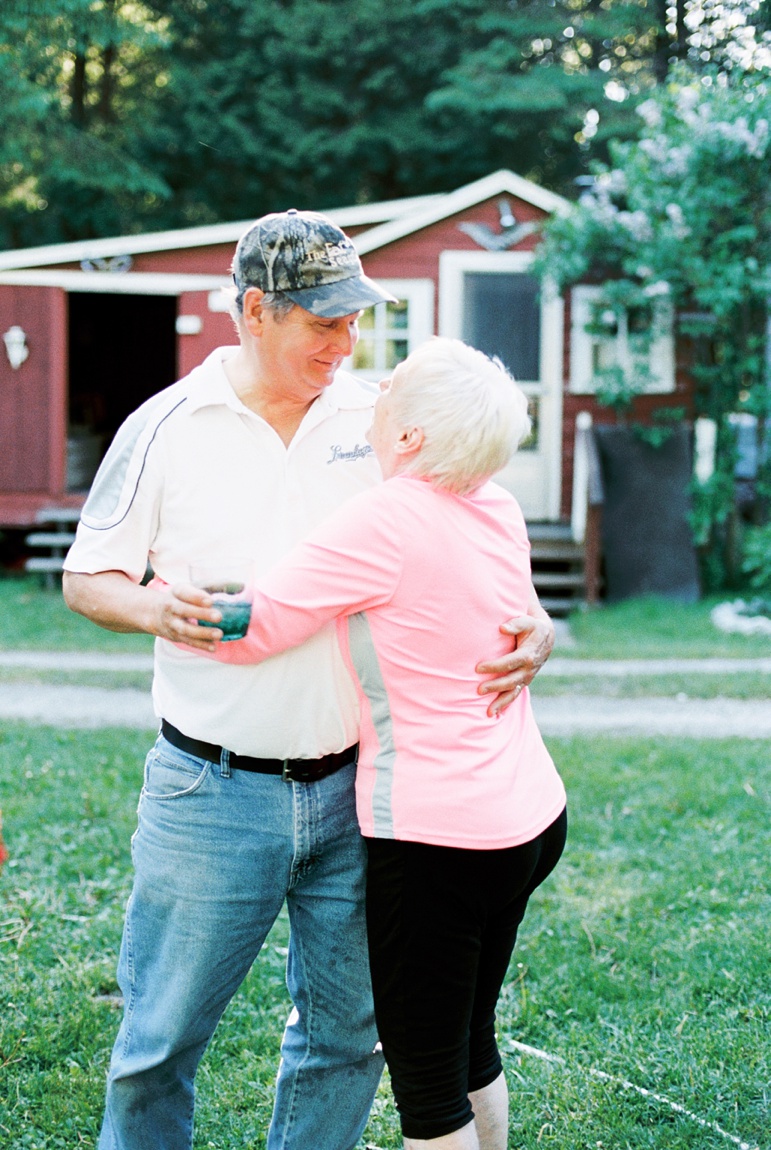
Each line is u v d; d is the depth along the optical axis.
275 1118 2.51
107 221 21.25
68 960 3.77
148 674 8.48
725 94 10.55
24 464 12.63
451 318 12.20
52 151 18.20
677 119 10.88
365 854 2.36
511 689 2.22
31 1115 3.02
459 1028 2.20
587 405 12.25
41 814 5.09
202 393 2.25
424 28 20.36
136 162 20.02
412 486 2.19
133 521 2.27
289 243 2.11
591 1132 2.90
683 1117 2.96
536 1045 3.35
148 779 2.35
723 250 10.80
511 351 12.26
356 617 2.15
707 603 11.41
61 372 12.55
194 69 21.19
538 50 20.27
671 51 17.45
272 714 2.22
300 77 20.23
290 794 2.27
